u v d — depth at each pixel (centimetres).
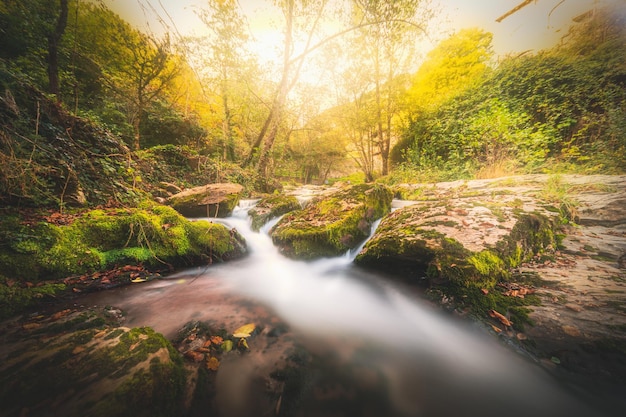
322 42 931
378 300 269
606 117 659
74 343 154
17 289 218
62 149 397
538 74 823
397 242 293
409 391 155
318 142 2111
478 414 137
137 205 445
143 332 168
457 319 201
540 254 280
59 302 230
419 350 193
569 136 737
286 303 274
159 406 122
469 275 221
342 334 216
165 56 775
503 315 191
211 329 213
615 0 796
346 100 1441
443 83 1374
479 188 579
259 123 1286
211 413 134
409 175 1027
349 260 379
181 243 362
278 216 578
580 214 372
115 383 122
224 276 345
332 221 423
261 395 149
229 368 168
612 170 540
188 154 883
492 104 820
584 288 207
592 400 134
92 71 791
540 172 650
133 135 861
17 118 353
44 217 306
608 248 279
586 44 834
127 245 326
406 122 1456
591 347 153
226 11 845
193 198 571
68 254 274
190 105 1327
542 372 151
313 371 171
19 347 156
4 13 582
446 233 286
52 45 565
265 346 196
